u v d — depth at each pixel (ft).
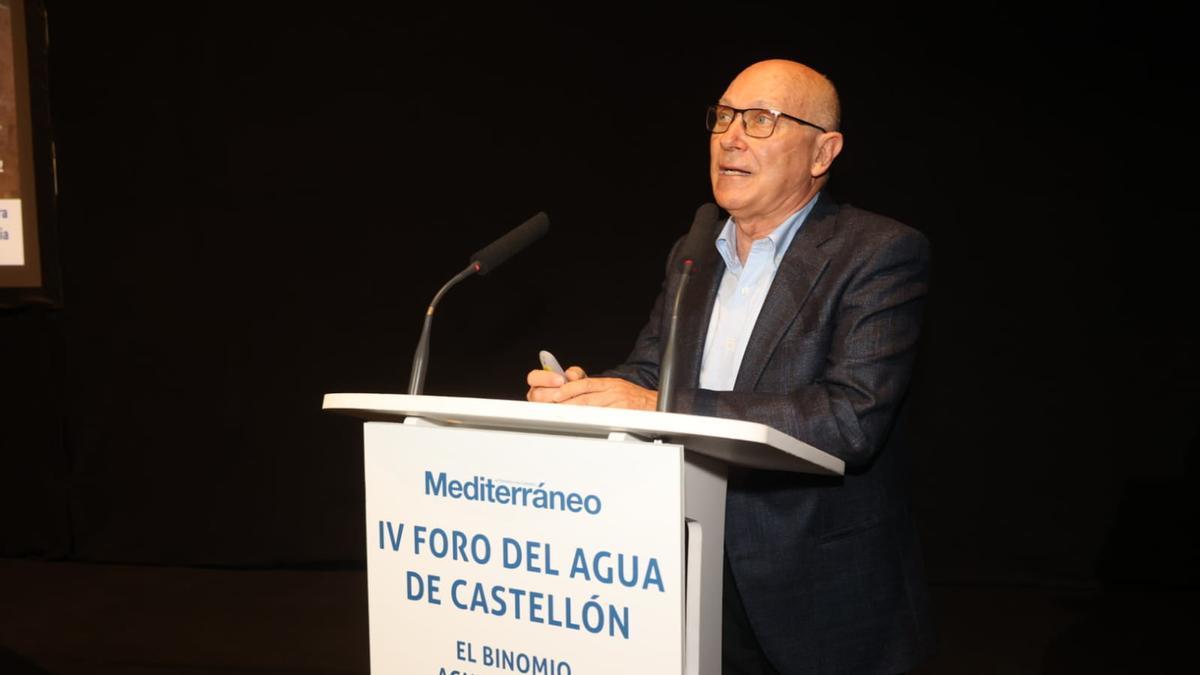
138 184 12.42
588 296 11.60
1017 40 10.71
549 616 3.82
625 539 3.66
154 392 12.57
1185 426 10.64
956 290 10.97
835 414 4.90
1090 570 10.97
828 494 5.31
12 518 12.99
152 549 12.66
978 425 11.06
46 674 9.32
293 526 12.41
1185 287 10.54
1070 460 10.92
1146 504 10.78
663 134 11.34
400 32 11.84
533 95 11.61
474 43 11.71
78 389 12.73
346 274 12.08
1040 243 10.79
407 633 4.15
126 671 9.42
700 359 5.94
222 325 12.37
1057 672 9.32
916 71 10.87
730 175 5.82
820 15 10.97
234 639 10.26
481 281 11.84
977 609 10.81
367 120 11.94
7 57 10.61
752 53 11.10
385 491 4.21
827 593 5.22
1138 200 10.59
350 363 12.12
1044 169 10.73
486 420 4.20
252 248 12.25
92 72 12.41
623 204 11.48
